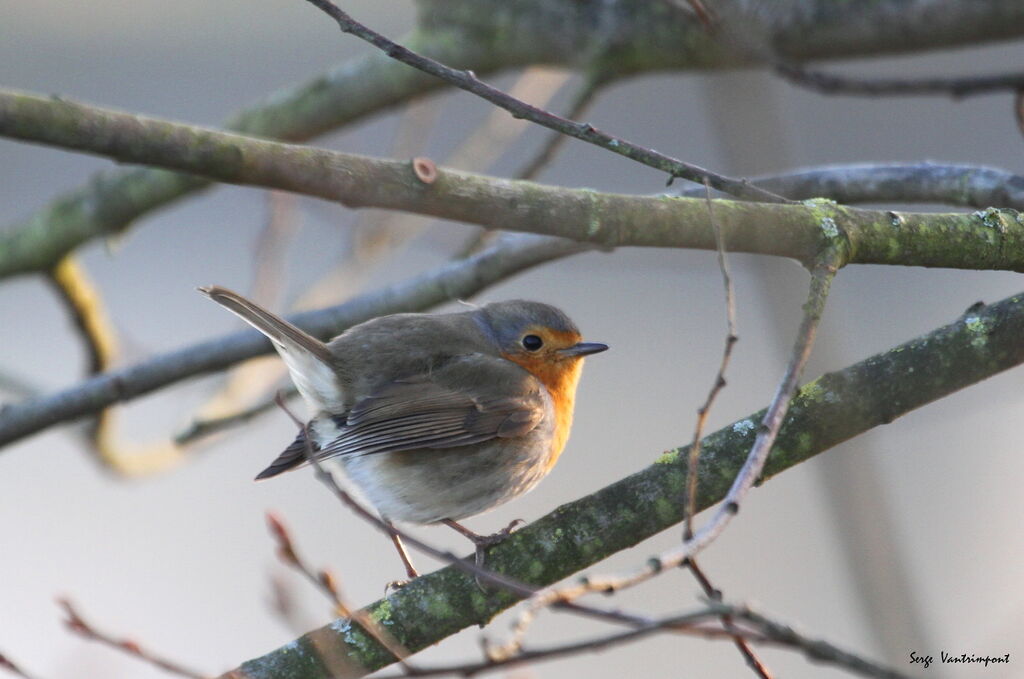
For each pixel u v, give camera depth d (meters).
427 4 11.52
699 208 6.88
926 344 6.82
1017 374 12.39
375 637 6.47
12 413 9.50
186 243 18.64
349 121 11.65
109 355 12.27
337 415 9.07
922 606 6.92
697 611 4.69
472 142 12.70
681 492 6.68
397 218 12.59
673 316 17.59
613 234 6.84
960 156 18.23
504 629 14.06
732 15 8.41
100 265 18.20
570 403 9.95
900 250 7.02
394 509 9.08
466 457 9.11
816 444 6.72
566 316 9.84
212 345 9.77
